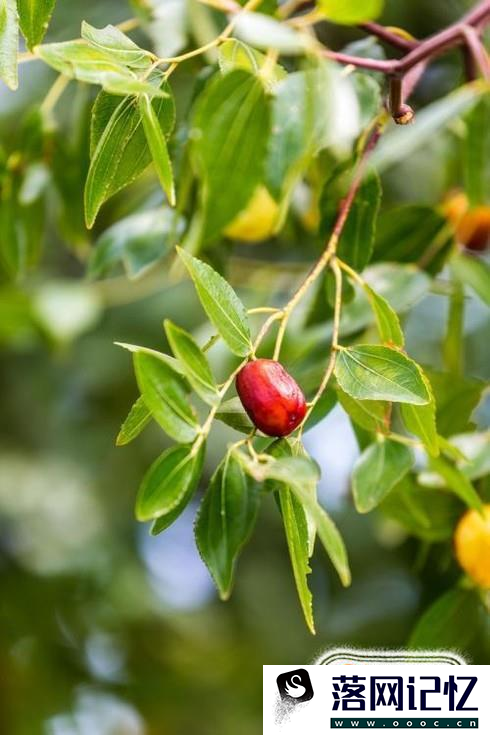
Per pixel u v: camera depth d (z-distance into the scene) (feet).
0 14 2.52
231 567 2.56
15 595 4.91
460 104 3.05
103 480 4.94
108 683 5.12
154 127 2.48
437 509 2.97
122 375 4.81
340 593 4.79
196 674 5.11
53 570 4.84
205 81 3.00
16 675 4.97
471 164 3.08
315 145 2.79
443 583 4.10
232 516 2.56
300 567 2.48
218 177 2.94
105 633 5.03
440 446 2.73
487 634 3.07
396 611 4.62
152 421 4.90
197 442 2.46
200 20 3.09
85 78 2.42
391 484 2.78
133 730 5.10
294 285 3.52
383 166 3.09
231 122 2.90
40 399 4.97
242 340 2.50
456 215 3.10
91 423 5.00
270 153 2.89
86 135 3.16
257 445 2.58
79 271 4.73
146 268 3.11
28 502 4.83
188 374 2.45
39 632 4.97
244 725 5.09
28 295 3.92
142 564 5.06
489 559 2.89
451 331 3.13
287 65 3.04
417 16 3.90
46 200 3.24
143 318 4.68
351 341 2.98
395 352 2.53
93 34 2.47
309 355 2.98
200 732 5.09
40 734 4.94
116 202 3.99
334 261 2.63
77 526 4.88
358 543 4.51
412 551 4.47
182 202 3.03
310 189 3.27
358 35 3.50
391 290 3.00
